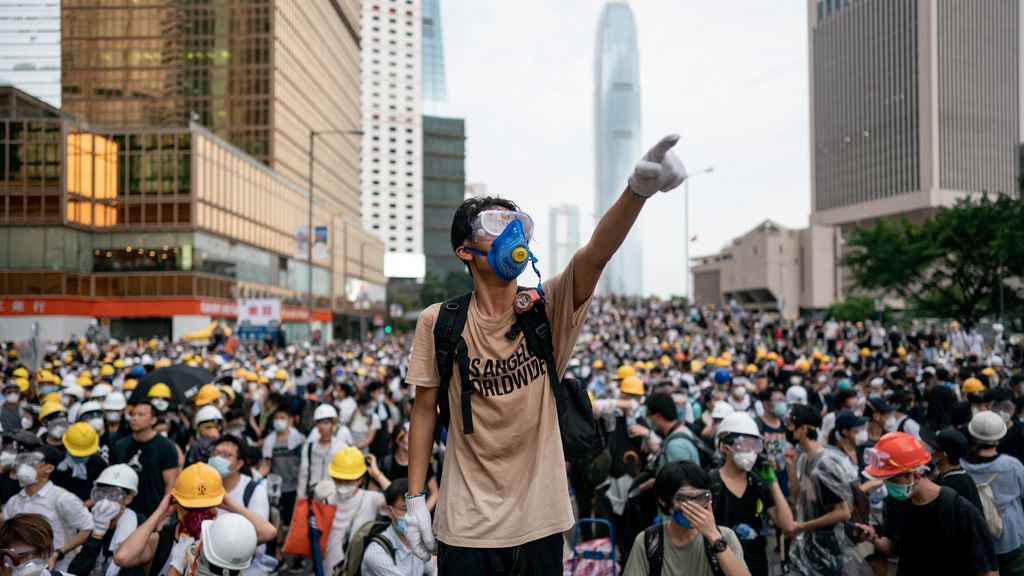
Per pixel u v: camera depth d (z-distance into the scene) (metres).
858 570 5.99
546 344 2.24
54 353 28.72
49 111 52.19
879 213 136.38
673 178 1.86
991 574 4.52
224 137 72.44
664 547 4.36
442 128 162.00
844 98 147.25
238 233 61.56
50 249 51.06
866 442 7.44
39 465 5.74
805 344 41.75
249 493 6.21
